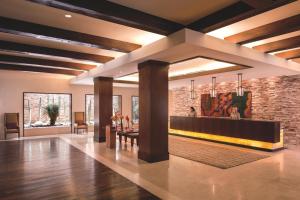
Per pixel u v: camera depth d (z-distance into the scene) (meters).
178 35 3.97
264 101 8.37
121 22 3.51
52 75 9.99
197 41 4.01
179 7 3.44
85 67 7.87
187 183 3.91
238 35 4.47
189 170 4.68
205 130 8.52
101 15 3.23
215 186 3.76
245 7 3.17
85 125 10.60
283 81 7.84
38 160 5.54
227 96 9.56
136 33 4.53
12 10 3.50
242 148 7.04
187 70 8.21
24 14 3.65
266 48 5.12
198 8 3.47
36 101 10.50
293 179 4.10
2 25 3.72
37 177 4.25
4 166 5.02
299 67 6.79
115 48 4.95
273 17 3.71
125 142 7.68
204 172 4.54
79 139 8.91
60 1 2.81
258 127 6.81
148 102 5.33
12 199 3.27
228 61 5.31
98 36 4.70
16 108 9.67
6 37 4.79
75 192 3.53
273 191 3.54
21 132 9.75
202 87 10.79
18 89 9.72
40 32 4.06
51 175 4.36
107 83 8.34
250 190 3.58
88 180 4.07
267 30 3.99
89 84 11.18
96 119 8.40
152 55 4.82
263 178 4.16
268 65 5.80
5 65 7.60
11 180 4.08
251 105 8.73
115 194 3.45
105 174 4.42
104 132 8.27
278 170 4.67
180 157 5.82
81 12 3.13
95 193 3.49
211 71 7.34
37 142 8.22
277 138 6.56
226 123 7.76
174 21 3.96
